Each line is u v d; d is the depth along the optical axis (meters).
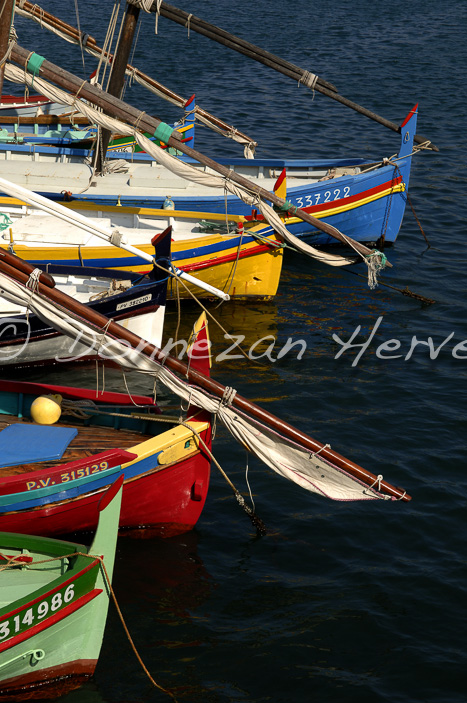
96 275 14.83
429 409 13.56
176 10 17.95
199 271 16.48
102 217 18.03
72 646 8.09
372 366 15.00
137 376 14.18
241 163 21.91
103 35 43.00
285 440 10.14
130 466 9.63
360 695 8.06
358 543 10.39
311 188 19.31
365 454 12.22
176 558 9.98
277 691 8.09
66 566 8.63
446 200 24.25
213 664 8.38
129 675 8.21
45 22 18.92
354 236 20.66
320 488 10.27
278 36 47.31
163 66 38.72
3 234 16.36
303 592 9.48
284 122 31.39
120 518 10.09
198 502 10.38
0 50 12.58
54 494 9.22
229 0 60.81
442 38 49.31
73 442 10.22
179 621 8.93
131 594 9.30
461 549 10.32
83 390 11.29
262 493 11.36
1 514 9.05
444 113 33.50
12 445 9.65
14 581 8.45
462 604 9.37
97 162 19.67
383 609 9.24
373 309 17.50
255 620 9.01
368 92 36.12
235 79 37.34
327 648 8.66
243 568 9.85
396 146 29.06
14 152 20.84
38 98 25.70
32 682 8.04
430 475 11.80
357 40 47.62
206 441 10.33
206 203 19.02
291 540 10.41
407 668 8.43
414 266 19.86
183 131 22.48
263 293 17.33
